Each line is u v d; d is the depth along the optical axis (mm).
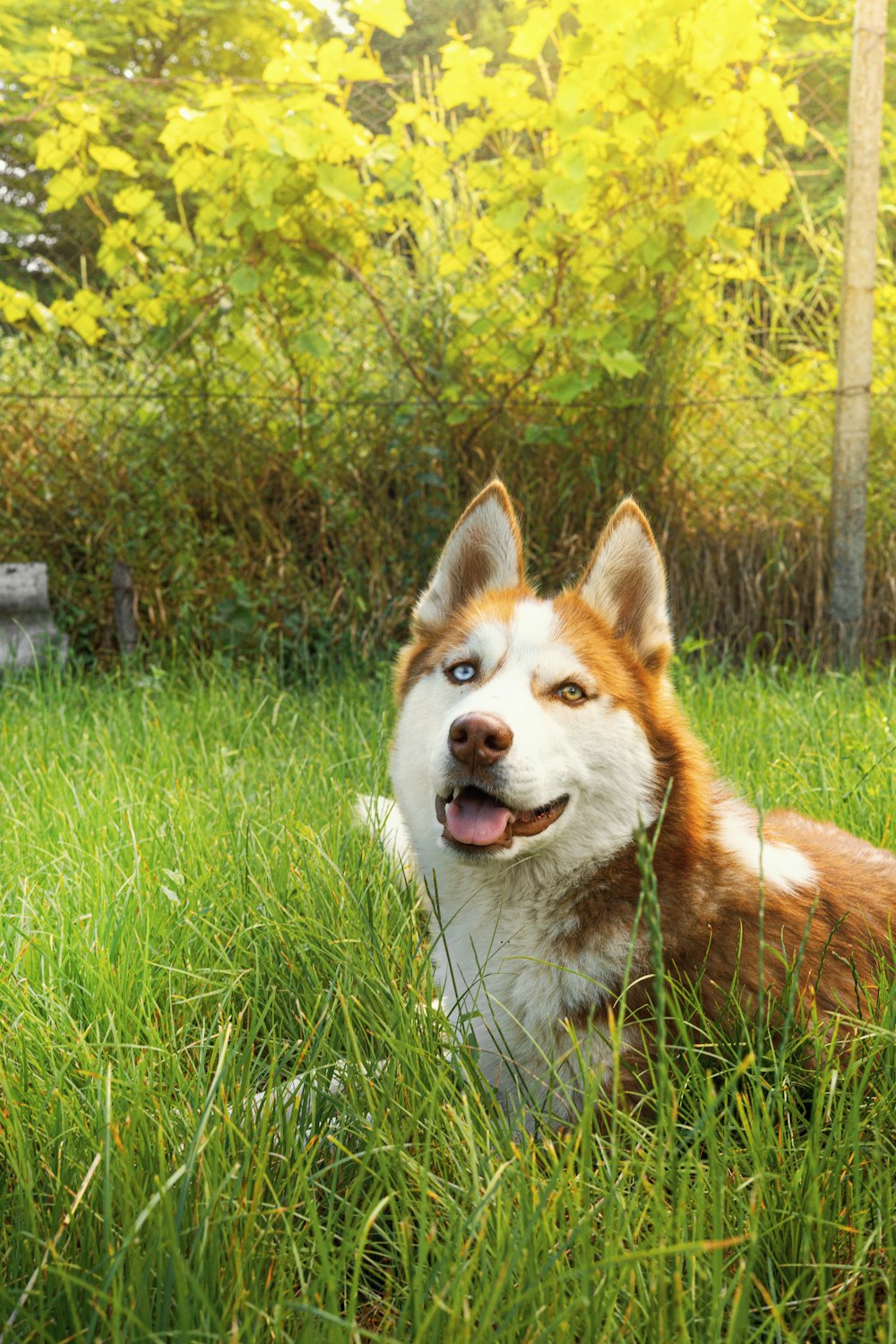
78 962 2512
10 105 6977
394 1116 1951
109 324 6547
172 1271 1474
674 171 5691
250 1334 1436
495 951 2381
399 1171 1785
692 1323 1505
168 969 2521
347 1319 1504
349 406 6344
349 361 6473
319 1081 2084
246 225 5789
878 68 5766
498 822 2248
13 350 6688
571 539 6293
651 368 6117
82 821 3365
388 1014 2244
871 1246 1753
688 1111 2045
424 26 7535
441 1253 1593
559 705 2369
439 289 6406
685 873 2342
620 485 6312
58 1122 1906
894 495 6613
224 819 3395
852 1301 1636
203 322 6168
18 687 5332
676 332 6125
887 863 2777
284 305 6113
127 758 4305
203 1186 1708
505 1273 1499
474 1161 1740
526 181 5629
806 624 6461
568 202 5348
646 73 5465
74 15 11312
